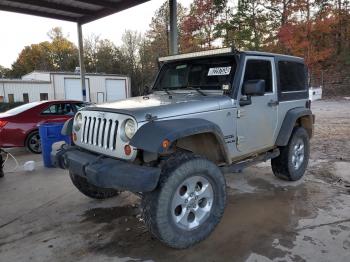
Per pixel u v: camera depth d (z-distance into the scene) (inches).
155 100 146.6
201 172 125.0
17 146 303.0
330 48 1137.4
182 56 170.7
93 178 119.4
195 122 125.3
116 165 117.8
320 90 991.6
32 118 309.6
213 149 142.8
